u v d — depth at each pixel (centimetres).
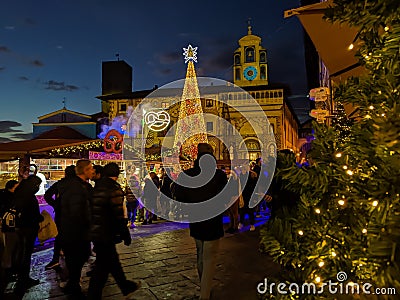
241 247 775
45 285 559
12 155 1008
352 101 197
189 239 909
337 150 184
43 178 995
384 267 135
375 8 156
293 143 5091
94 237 431
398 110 133
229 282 535
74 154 1145
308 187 196
